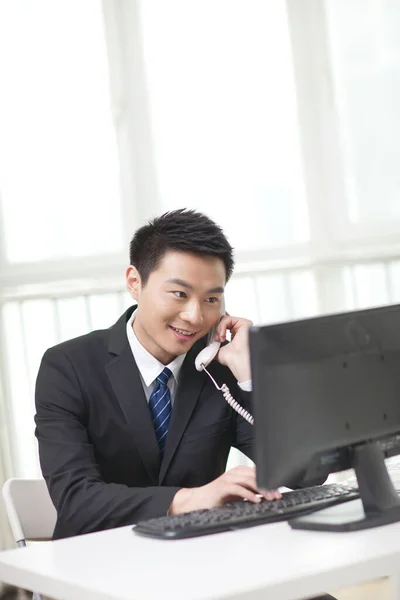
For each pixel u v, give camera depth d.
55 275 4.95
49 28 4.98
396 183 5.12
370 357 2.32
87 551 2.16
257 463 2.11
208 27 5.10
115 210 5.02
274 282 5.09
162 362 2.82
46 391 2.76
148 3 5.06
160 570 1.93
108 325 4.96
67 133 4.99
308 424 2.18
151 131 5.04
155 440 2.76
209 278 2.62
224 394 2.81
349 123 5.12
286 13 5.13
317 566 1.88
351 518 2.19
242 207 5.10
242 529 2.24
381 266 5.10
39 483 2.97
